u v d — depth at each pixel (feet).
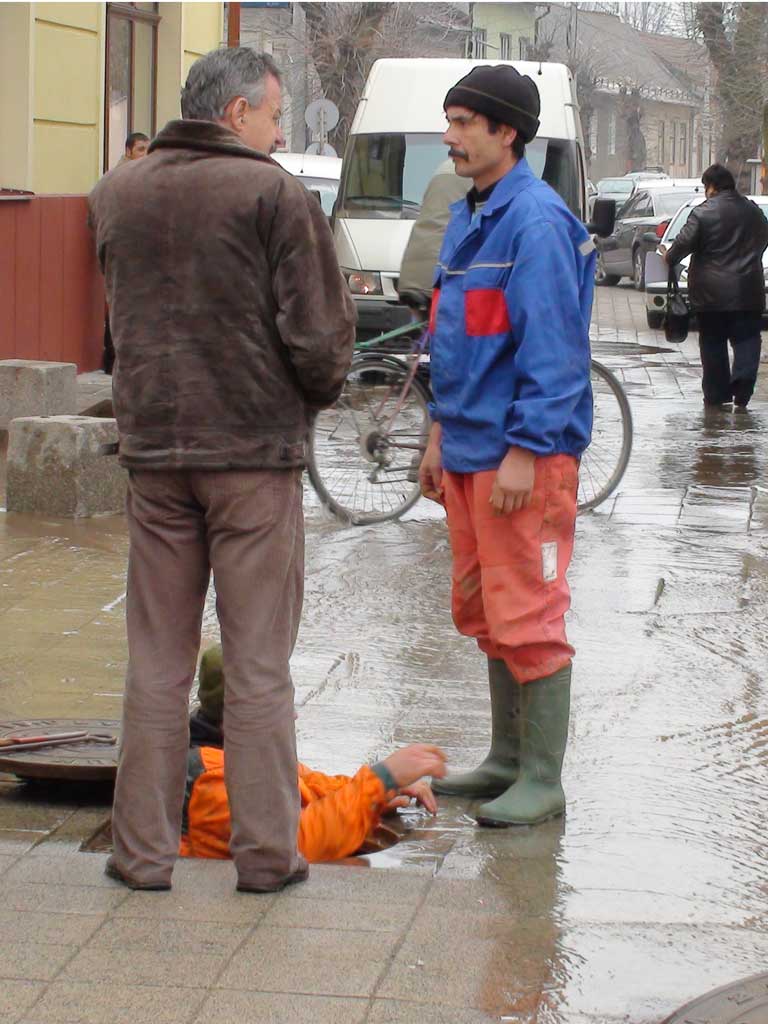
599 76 334.85
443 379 17.93
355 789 17.30
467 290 17.53
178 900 15.29
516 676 18.08
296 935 14.51
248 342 15.20
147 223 15.25
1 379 44.06
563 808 18.28
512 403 17.39
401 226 59.16
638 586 29.17
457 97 17.58
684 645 25.39
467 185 37.04
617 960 14.23
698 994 13.58
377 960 14.01
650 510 36.29
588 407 17.81
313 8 158.71
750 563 31.24
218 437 15.28
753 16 193.77
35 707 21.62
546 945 14.48
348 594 28.27
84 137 58.49
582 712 21.95
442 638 25.58
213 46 72.13
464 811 18.57
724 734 21.17
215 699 18.28
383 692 22.70
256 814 15.47
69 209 55.93
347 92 159.22
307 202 15.12
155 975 13.62
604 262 124.67
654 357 71.72
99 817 17.93
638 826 17.93
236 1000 13.20
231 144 15.25
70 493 34.17
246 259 15.10
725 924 15.23
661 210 121.19
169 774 15.69
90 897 15.30
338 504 34.47
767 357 73.20
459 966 13.94
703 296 53.16
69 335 56.54
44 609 26.73
